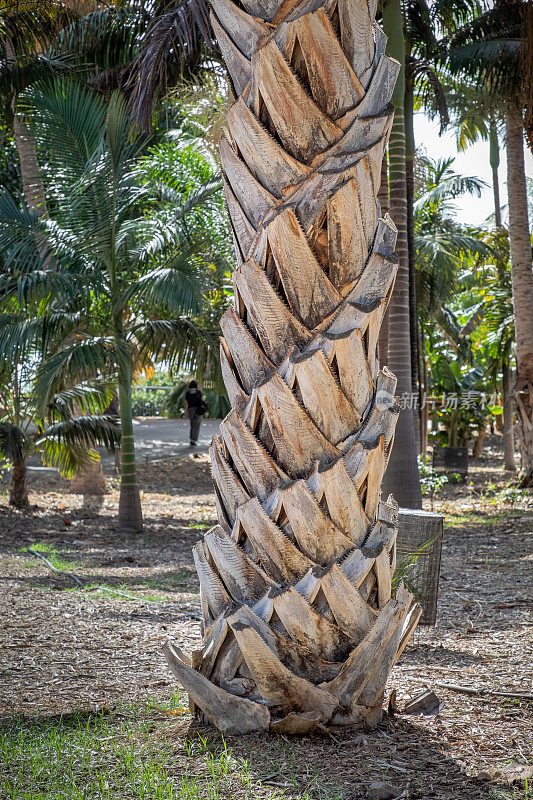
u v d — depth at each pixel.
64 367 11.13
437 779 2.64
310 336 2.80
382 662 2.93
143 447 23.06
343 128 2.74
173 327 12.12
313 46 2.66
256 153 2.79
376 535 2.90
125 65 14.45
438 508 14.46
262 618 2.81
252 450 2.83
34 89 10.97
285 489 2.75
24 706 3.58
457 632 5.19
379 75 2.81
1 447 12.69
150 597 6.75
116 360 11.34
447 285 17.94
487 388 23.53
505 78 12.60
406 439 10.32
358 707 2.92
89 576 8.03
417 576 5.43
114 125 10.55
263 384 2.77
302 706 2.88
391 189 10.60
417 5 11.87
